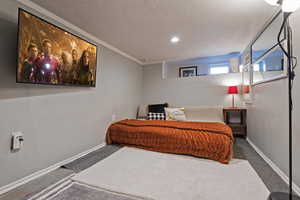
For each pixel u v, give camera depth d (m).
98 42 2.82
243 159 2.29
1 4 1.49
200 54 3.73
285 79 1.70
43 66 1.74
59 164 2.06
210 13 1.95
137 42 2.98
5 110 1.51
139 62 4.41
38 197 1.43
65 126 2.16
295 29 1.53
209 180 1.71
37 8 1.80
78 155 2.37
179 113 3.68
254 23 2.21
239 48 3.30
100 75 2.88
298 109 1.46
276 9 1.85
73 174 1.85
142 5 1.79
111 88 3.21
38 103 1.81
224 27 2.34
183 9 1.87
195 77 4.13
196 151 2.37
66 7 1.84
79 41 2.25
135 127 2.85
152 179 1.74
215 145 2.25
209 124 2.90
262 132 2.39
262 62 2.39
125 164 2.12
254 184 1.63
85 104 2.51
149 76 4.60
